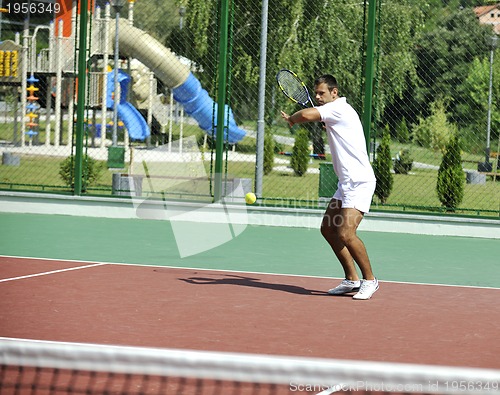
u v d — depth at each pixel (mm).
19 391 4090
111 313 6246
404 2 25406
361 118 12641
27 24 25156
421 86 28625
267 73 23016
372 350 5359
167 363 3660
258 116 13484
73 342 5270
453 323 6297
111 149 17469
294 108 24578
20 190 13484
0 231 11172
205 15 23031
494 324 6305
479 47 30031
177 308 6527
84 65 13164
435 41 29750
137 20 30750
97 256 9328
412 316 6520
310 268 8984
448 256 10281
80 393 4086
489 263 9805
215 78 12984
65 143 28219
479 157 30594
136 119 26375
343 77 23719
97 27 23734
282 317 6312
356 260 7137
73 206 13211
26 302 6559
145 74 29625
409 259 9945
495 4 29938
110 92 26141
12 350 3789
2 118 34250
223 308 6590
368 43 12266
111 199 13055
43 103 27906
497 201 19812
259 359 3631
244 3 21938
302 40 23359
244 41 22359
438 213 12500
